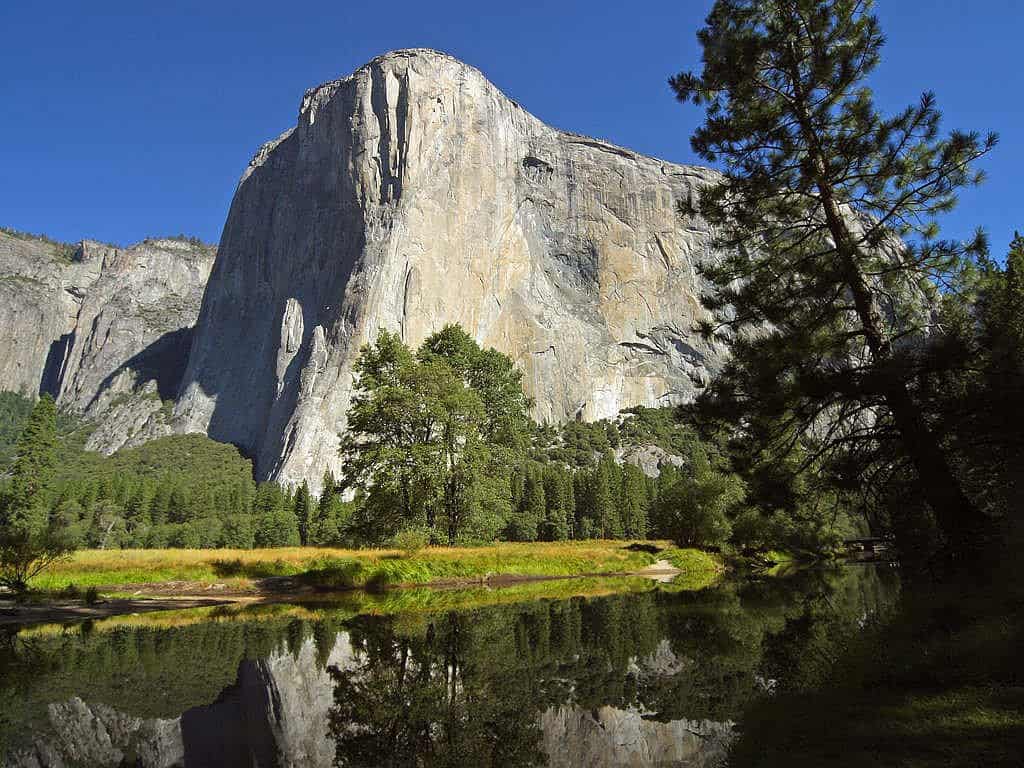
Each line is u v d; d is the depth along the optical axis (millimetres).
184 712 11227
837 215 17344
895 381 13891
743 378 16406
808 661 14125
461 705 11906
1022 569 12734
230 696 12250
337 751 9477
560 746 9672
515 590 32844
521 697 12422
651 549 53031
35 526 83375
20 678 13445
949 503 14242
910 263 16172
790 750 8070
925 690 9234
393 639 18156
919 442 14453
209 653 16000
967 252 15625
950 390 13906
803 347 15930
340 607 25500
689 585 35500
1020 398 12508
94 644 17078
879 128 16281
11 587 25703
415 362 45094
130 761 8922
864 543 62031
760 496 16828
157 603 25844
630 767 8641
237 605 25844
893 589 28266
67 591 26047
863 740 7785
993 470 15062
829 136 16938
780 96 17891
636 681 13508
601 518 104750
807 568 48625
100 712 11164
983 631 10672
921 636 11781
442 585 34750
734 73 17469
